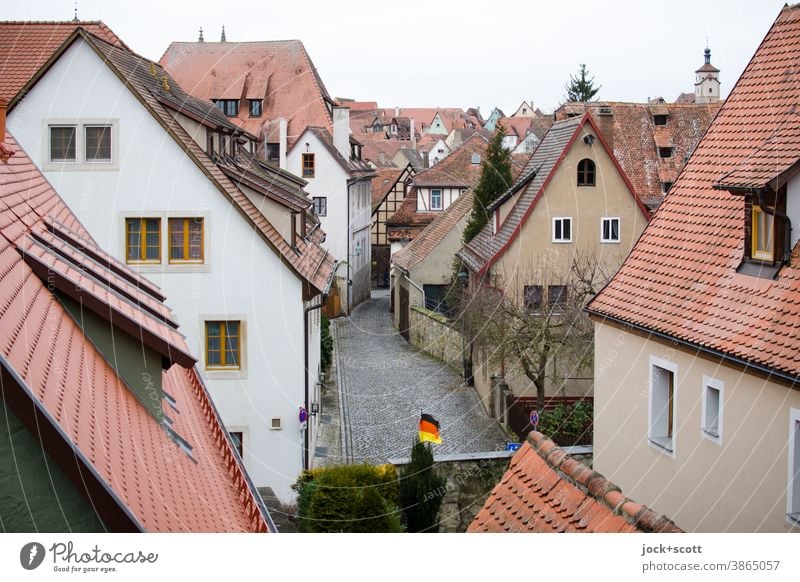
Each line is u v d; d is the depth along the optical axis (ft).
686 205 51.65
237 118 185.47
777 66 49.62
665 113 128.57
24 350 22.54
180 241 71.87
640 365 49.57
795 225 40.75
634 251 54.19
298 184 111.65
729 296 43.39
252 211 75.05
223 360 72.84
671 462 46.06
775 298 40.24
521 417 83.10
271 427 73.00
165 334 35.04
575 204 98.22
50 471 20.18
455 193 185.16
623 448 51.72
